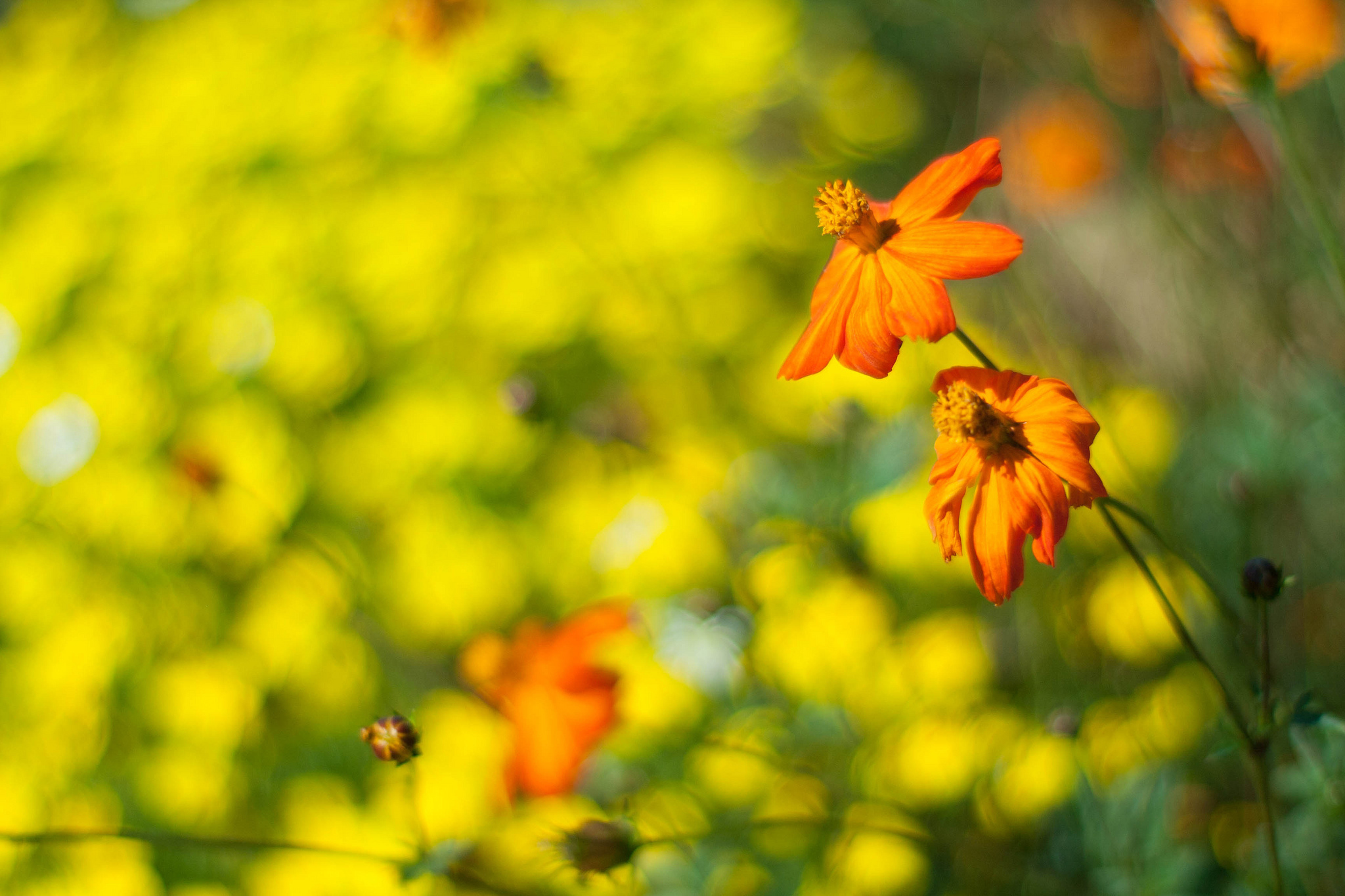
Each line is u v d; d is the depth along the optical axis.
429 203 1.04
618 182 1.04
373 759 0.89
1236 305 1.04
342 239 1.04
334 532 0.96
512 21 1.08
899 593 0.89
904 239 0.70
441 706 0.87
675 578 0.88
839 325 0.70
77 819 0.89
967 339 0.69
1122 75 1.23
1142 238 1.22
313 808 0.86
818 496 0.89
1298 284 1.01
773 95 1.24
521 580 0.92
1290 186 0.96
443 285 1.01
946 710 0.85
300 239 1.05
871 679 0.85
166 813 0.89
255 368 1.01
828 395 0.88
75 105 1.26
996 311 1.11
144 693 0.96
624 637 0.84
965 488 0.70
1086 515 0.87
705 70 1.11
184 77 1.24
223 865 0.88
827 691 0.85
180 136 1.15
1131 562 0.85
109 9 1.41
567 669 0.80
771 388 0.95
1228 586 0.88
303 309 1.02
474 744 0.86
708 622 0.88
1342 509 0.90
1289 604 0.89
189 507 0.96
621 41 1.14
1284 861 0.81
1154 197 1.07
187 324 1.03
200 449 0.93
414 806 0.78
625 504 0.90
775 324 1.01
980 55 1.38
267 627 0.92
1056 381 0.69
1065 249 1.22
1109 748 0.84
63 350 1.04
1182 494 0.94
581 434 0.97
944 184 0.70
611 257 1.01
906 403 0.88
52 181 1.18
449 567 0.92
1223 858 0.83
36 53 1.40
